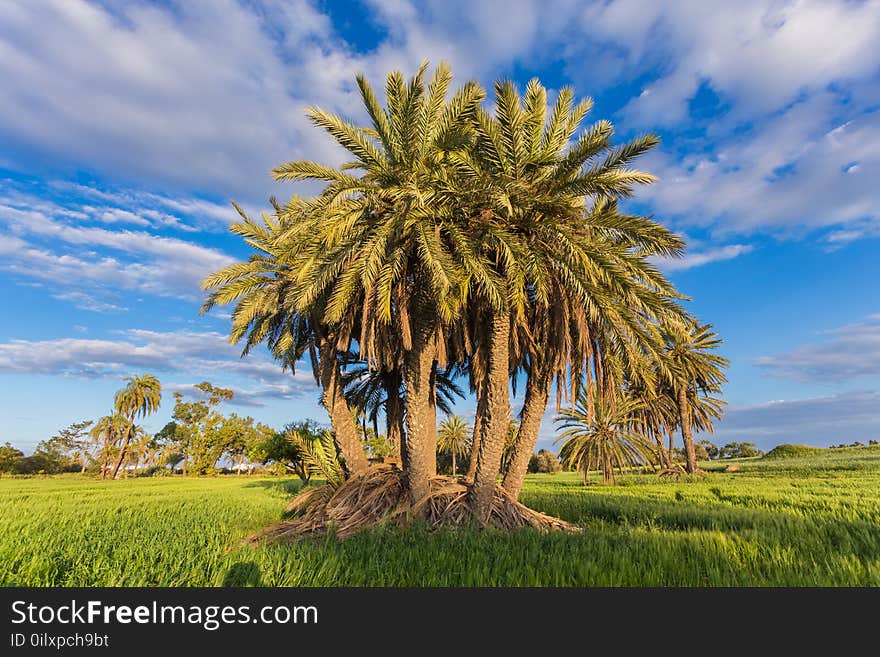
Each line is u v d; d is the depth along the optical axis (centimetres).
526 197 1186
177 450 8381
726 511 1525
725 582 688
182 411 7450
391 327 1488
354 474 1527
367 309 1314
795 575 716
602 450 3825
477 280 1230
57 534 1063
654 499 2155
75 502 2123
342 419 1669
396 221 1198
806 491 2233
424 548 905
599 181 1161
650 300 1111
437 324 1382
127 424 7994
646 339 1243
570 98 1308
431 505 1305
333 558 795
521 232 1318
